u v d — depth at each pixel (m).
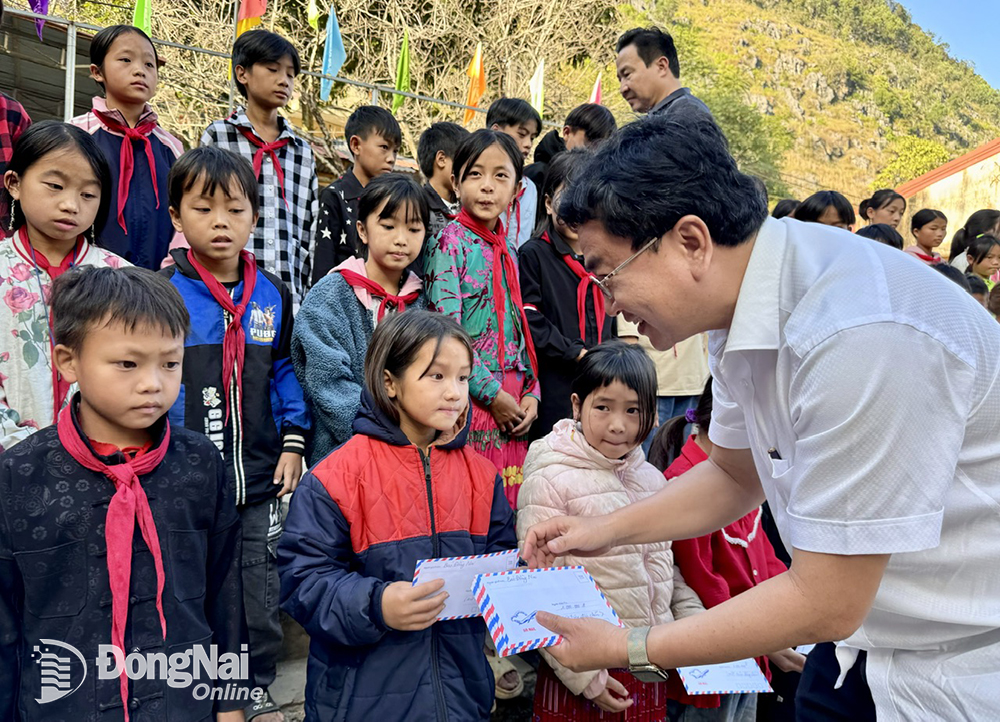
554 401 2.80
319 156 9.31
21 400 1.90
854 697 1.32
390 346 1.74
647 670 1.23
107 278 1.44
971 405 1.05
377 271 2.49
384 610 1.50
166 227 3.00
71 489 1.41
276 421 2.25
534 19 13.41
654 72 3.84
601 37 14.27
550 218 2.99
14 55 7.71
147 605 1.45
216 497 1.61
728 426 1.47
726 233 1.13
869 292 1.06
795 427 1.12
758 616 1.11
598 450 2.13
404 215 2.40
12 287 1.92
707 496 1.55
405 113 12.30
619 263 1.19
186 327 1.53
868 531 1.02
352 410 2.15
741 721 2.33
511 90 13.12
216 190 2.09
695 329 1.25
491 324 2.63
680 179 1.11
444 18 12.70
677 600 2.22
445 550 1.76
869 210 5.80
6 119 2.78
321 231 3.25
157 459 1.50
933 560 1.12
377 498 1.71
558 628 1.34
